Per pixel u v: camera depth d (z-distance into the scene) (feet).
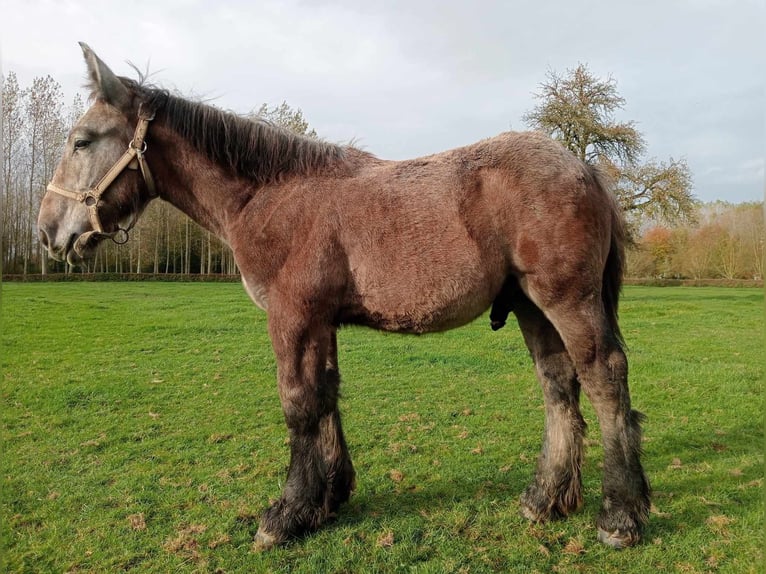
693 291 84.53
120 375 22.41
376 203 8.96
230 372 23.22
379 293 8.92
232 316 41.42
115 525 9.91
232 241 9.80
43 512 10.41
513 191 8.64
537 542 9.10
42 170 99.91
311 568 8.46
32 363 24.56
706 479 11.50
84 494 11.21
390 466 12.62
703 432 14.78
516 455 13.25
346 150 10.22
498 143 9.16
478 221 8.70
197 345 29.66
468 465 12.56
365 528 9.64
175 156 9.84
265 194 9.49
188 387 20.59
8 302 47.50
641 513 8.92
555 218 8.49
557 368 10.02
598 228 8.81
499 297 9.77
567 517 9.87
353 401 18.43
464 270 8.70
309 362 9.07
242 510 10.36
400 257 8.77
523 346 29.17
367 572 8.33
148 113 9.62
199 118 9.70
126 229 10.03
